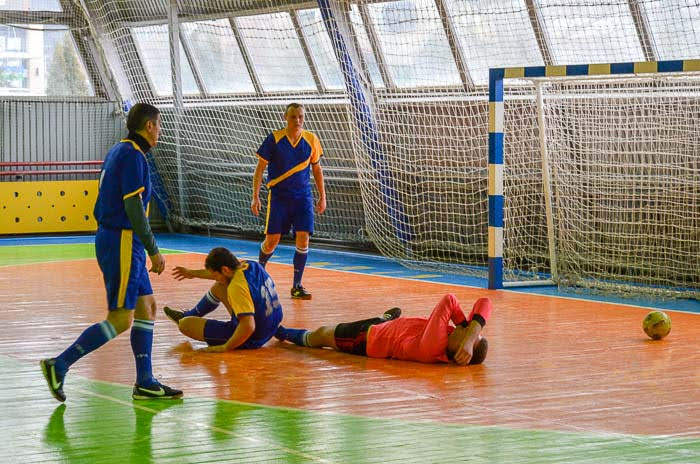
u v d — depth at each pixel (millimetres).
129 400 7527
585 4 15109
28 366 8844
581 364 9000
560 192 15359
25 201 23656
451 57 17250
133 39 24766
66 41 25203
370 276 16047
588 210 15547
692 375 8555
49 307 12320
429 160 18359
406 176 18531
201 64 23422
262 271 9648
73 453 6082
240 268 9469
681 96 14688
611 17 14914
